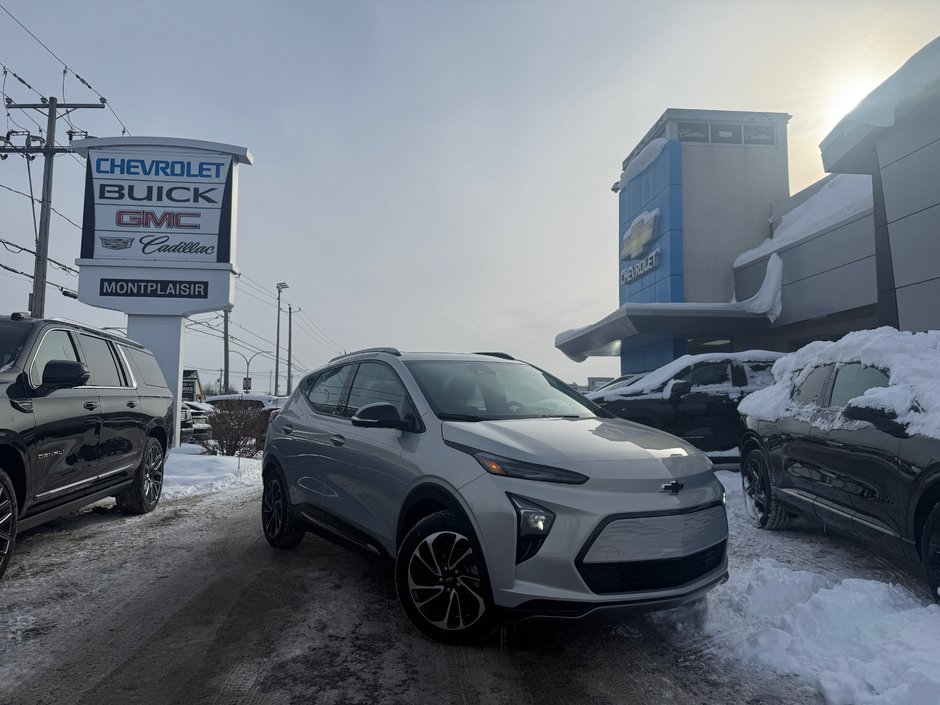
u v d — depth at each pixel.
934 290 10.81
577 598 3.23
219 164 16.94
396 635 3.85
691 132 23.62
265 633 3.88
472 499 3.50
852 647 3.42
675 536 3.43
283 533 5.74
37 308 20.64
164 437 8.16
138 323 16.70
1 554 4.60
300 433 5.50
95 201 16.75
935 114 10.79
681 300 22.84
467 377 4.79
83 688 3.20
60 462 5.42
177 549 5.90
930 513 3.92
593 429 4.14
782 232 20.86
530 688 3.21
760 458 6.50
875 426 4.47
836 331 17.77
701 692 3.16
